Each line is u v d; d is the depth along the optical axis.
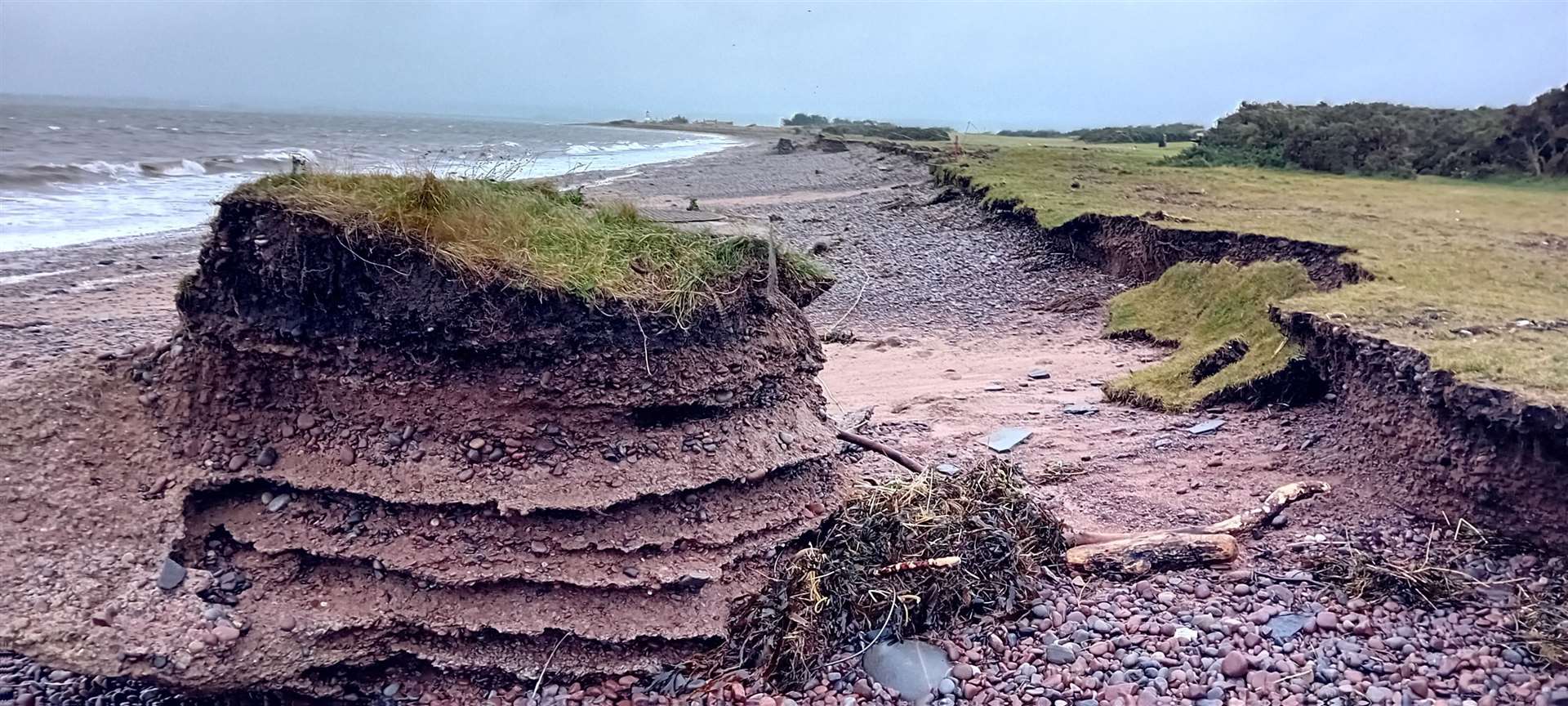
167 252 17.78
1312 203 16.69
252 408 4.79
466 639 4.64
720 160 50.38
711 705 4.51
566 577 4.64
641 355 4.77
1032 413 9.02
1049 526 5.70
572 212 5.24
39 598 4.06
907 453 7.82
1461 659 4.45
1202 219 14.38
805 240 20.53
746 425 5.22
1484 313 7.43
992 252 17.64
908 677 4.60
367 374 4.67
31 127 53.69
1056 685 4.47
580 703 4.55
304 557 4.64
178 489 4.57
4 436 4.41
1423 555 5.41
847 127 87.69
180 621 4.24
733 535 4.96
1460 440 5.59
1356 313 7.54
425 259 4.52
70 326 12.48
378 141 54.88
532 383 4.66
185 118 88.81
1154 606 5.09
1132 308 12.73
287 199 4.52
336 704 4.60
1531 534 5.23
